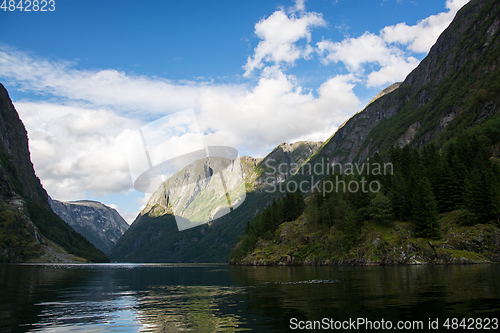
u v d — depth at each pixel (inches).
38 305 1056.8
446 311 809.5
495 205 3240.7
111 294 1389.0
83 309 981.2
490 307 847.7
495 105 7017.7
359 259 3686.0
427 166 4830.2
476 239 3134.8
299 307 936.9
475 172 3973.9
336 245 4119.1
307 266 4060.0
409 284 1417.3
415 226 3681.1
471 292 1112.2
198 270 4330.7
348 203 4857.3
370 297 1075.3
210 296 1289.4
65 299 1208.2
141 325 752.3
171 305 1058.1
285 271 3038.9
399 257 3358.8
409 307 874.1
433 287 1275.8
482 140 5068.9
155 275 3014.3
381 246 3597.4
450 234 3383.4
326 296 1138.0
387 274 2082.9
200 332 674.2
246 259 5546.3
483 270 2082.9
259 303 1048.2
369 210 4104.3
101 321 799.1
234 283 1883.6
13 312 921.5
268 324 732.0
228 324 745.0
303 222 5270.7
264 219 6304.1
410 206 3951.8
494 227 3169.3
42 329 715.4
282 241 5201.8
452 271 2074.3
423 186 3681.1
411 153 5565.9
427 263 3157.0
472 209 3469.5
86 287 1708.9
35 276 2593.5
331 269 3038.9
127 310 963.3
